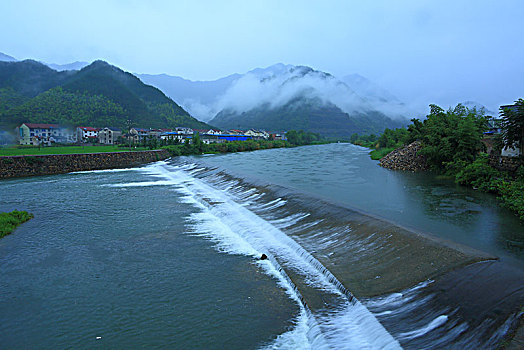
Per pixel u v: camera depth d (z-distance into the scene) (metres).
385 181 29.25
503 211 18.00
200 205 24.28
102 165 51.69
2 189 31.61
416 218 16.59
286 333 9.27
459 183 27.47
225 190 28.23
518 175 22.33
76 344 9.05
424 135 39.44
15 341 9.25
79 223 19.80
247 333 9.32
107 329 9.67
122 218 20.80
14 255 15.08
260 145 106.81
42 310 10.73
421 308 8.81
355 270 11.49
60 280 12.68
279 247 14.88
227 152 86.25
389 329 8.39
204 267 13.55
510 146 22.78
